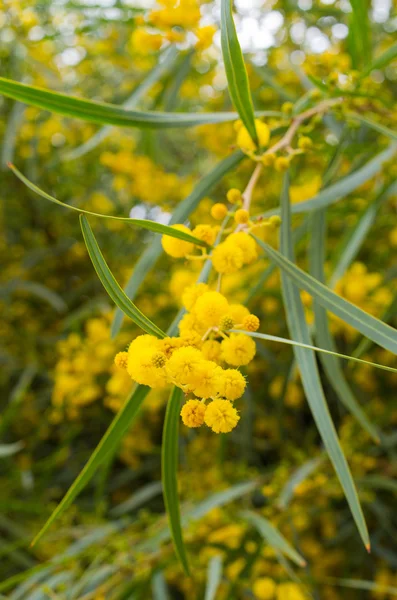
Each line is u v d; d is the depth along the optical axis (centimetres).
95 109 45
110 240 110
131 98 62
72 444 101
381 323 40
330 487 70
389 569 82
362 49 60
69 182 106
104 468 71
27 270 107
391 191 60
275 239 78
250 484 69
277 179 84
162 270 101
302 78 72
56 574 65
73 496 42
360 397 86
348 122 54
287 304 45
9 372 103
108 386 75
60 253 109
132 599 58
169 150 116
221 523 66
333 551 83
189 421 35
